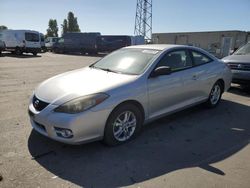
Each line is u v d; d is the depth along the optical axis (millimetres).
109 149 4020
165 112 4871
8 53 27672
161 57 4816
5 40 26016
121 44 32281
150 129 4887
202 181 3248
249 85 7988
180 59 5242
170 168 3537
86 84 4031
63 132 3662
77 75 4586
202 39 36500
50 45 37469
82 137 3699
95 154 3855
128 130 4293
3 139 4238
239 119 5609
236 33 32719
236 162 3744
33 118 3957
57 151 3906
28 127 4762
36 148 3971
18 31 25469
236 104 6809
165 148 4133
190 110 6137
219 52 33969
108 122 3912
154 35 43750
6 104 6277
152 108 4570
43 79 10297
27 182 3133
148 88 4387
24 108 5961
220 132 4859
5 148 3943
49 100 3826
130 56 5062
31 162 3584
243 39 32969
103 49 33344
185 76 5164
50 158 3705
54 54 32656
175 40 40312
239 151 4098
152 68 4566
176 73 4996
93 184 3152
